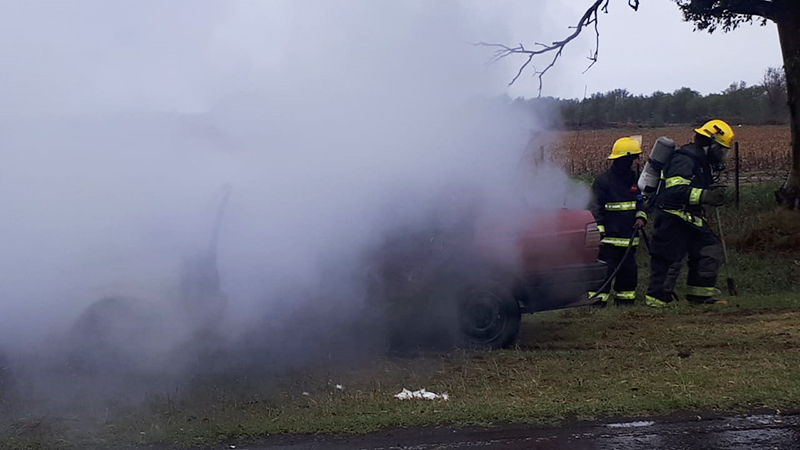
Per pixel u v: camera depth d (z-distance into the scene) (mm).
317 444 4922
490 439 4902
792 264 11266
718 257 9023
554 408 5375
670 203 8922
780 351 6832
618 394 5695
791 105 14086
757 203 14531
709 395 5578
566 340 7574
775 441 4785
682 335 7531
